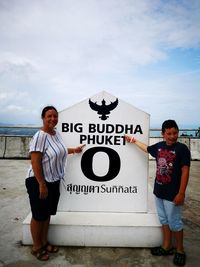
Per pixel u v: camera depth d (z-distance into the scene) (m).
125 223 3.14
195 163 8.98
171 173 2.72
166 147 2.79
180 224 2.80
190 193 5.36
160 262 2.84
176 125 2.74
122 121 3.39
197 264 2.80
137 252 3.03
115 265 2.77
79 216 3.30
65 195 3.42
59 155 2.72
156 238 3.10
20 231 3.48
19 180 6.07
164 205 2.82
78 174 3.40
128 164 3.42
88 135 3.39
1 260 2.81
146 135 3.42
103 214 3.37
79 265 2.75
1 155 8.97
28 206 4.41
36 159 2.59
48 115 2.72
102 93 3.38
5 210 4.23
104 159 3.41
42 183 2.61
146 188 3.43
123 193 3.43
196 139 9.74
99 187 3.42
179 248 2.84
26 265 2.73
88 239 3.11
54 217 3.26
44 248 2.99
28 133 9.12
